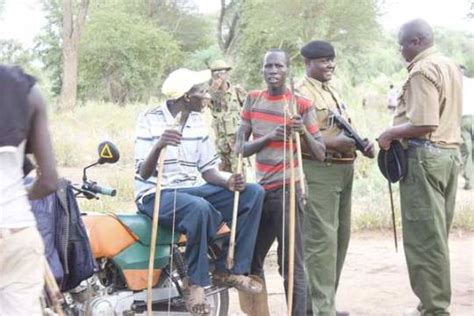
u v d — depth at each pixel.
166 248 6.41
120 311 6.27
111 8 48.25
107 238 6.23
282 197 6.54
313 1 40.50
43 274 4.67
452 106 6.87
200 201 6.19
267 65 6.54
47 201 5.79
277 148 6.55
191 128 6.45
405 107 6.92
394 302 8.31
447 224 7.17
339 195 6.91
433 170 6.78
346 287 8.90
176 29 56.28
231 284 6.51
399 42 6.96
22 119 4.48
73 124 25.02
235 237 6.46
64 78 39.16
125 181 14.72
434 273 6.87
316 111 6.83
